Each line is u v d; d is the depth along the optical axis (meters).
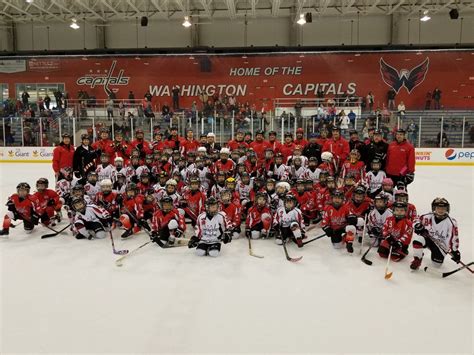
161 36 22.95
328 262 5.03
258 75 21.62
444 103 20.92
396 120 17.22
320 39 22.31
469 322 3.51
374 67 21.06
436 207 4.67
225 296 4.02
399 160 7.20
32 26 22.94
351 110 17.72
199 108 21.86
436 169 15.39
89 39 23.06
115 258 5.14
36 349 3.09
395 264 4.96
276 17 22.36
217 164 8.20
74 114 18.69
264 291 4.14
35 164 16.80
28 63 21.78
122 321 3.52
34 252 5.38
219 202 6.14
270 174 8.34
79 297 3.99
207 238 5.32
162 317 3.59
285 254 5.32
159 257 5.20
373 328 3.40
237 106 20.98
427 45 20.69
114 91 21.98
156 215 5.72
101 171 8.01
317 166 8.42
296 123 16.41
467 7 19.86
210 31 22.75
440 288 4.23
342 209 5.49
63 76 21.88
